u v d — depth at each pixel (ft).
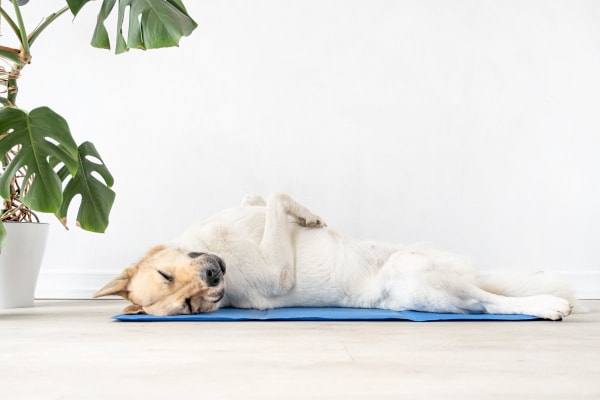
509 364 5.17
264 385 4.45
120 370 4.99
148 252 8.40
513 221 12.18
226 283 8.74
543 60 12.29
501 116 12.24
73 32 12.12
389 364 5.18
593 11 12.30
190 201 12.18
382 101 12.23
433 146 12.21
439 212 12.19
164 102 12.17
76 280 11.95
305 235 9.34
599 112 12.25
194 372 4.89
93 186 9.84
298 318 7.99
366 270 8.84
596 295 11.94
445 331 7.03
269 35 12.25
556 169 12.20
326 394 4.19
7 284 10.00
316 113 12.22
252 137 12.19
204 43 12.21
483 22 12.30
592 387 4.38
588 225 12.18
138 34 8.80
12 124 8.25
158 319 7.95
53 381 4.61
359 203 12.19
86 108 12.13
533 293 8.31
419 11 12.30
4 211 10.24
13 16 12.07
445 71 12.26
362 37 12.26
